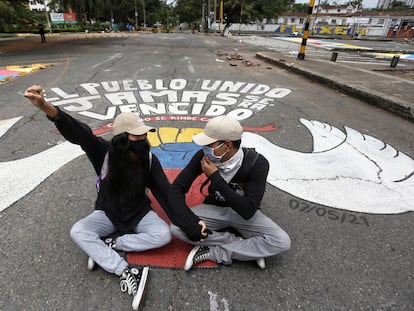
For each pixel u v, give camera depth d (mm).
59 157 3260
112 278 1784
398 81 6875
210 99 5715
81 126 1962
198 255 1856
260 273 1861
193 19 57688
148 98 5660
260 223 1921
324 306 1651
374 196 2717
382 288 1775
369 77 7305
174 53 13031
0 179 2807
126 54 12273
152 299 1660
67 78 7230
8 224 2211
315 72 7840
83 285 1730
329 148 3684
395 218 2426
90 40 20297
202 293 1710
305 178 2990
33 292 1675
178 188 1906
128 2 56375
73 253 1963
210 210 2035
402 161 3402
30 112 4656
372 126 4480
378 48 19234
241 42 22219
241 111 5062
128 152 1759
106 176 1848
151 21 73750
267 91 6465
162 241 1888
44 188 2686
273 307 1639
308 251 2053
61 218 2299
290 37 30828
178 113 4852
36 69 8398
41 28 17453
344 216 2434
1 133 3840
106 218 1955
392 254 2047
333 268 1915
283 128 4324
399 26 43094
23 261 1885
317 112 5109
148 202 2070
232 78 7691
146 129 1854
